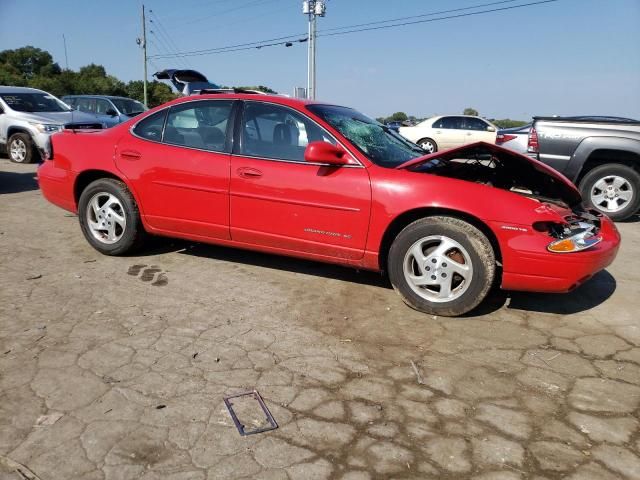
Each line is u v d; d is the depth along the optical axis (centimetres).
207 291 407
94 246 484
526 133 768
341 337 338
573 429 251
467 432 246
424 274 364
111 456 222
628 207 708
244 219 413
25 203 714
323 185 380
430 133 1692
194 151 428
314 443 235
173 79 1495
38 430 237
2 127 1141
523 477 218
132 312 365
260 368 297
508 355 322
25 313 357
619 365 315
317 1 2938
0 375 280
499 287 402
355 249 381
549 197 420
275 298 398
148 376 284
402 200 360
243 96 425
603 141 691
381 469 220
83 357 302
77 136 487
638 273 490
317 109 410
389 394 275
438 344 333
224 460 222
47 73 7962
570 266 338
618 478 219
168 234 455
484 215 346
